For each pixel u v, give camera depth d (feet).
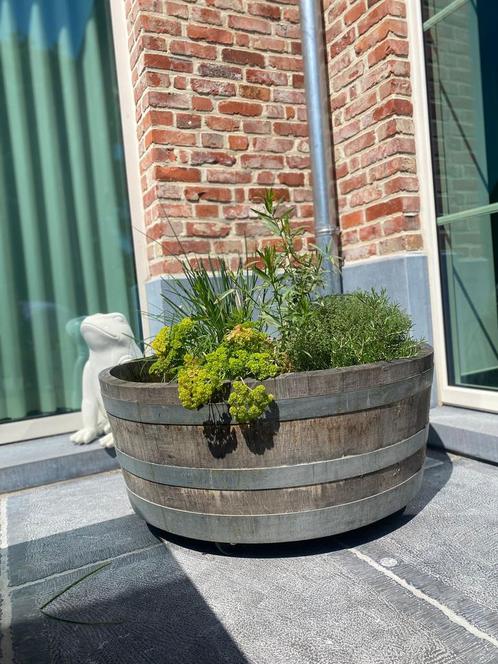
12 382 9.74
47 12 9.93
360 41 9.67
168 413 5.02
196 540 5.78
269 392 4.80
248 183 10.27
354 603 4.39
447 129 9.11
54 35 9.98
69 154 10.15
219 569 5.12
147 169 9.86
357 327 5.57
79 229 10.23
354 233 10.26
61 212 10.10
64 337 10.13
